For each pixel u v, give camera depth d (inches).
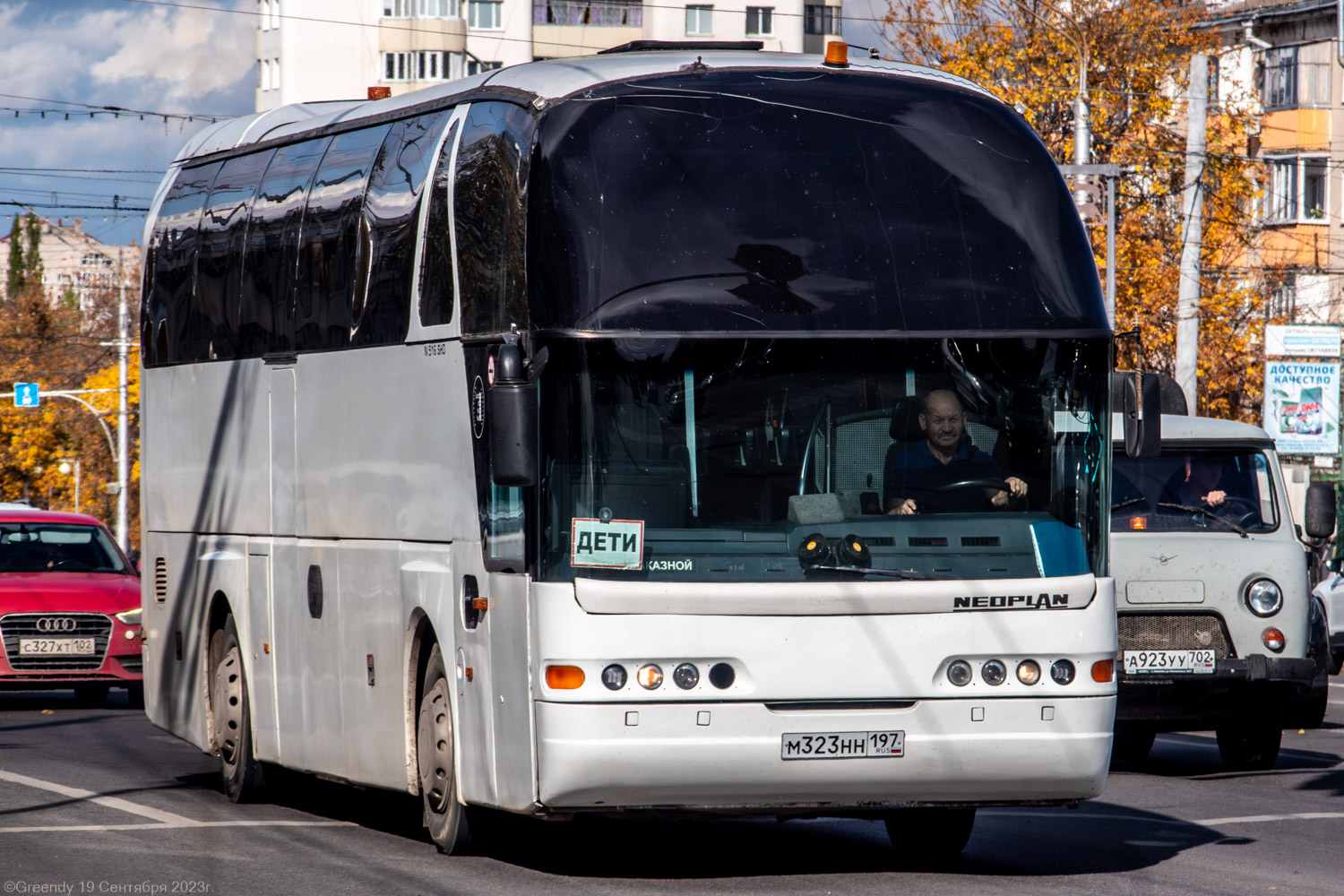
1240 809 1130.0
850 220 816.3
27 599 1795.0
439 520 884.6
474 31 7623.0
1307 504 1338.6
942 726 790.5
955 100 858.8
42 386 7180.1
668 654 769.6
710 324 789.9
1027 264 828.0
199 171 1291.8
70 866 871.1
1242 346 4350.4
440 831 905.5
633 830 1024.2
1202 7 4591.5
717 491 783.1
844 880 839.1
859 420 796.6
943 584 791.1
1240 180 4389.8
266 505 1112.8
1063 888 820.6
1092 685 809.5
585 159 805.2
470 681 850.1
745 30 7780.5
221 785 1225.4
